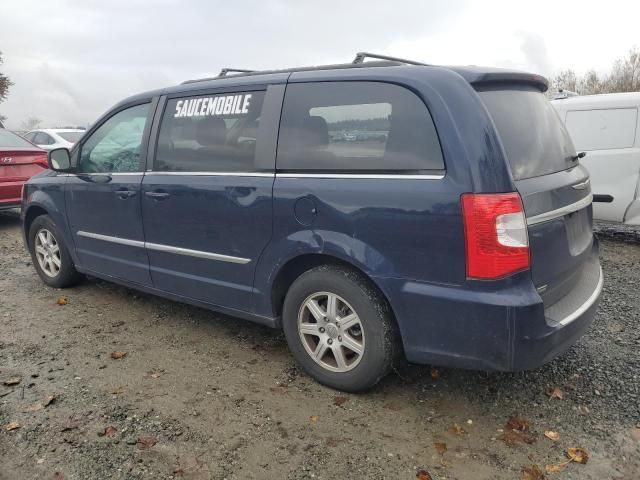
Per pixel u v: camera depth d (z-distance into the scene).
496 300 2.51
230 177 3.41
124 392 3.18
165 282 3.99
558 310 2.79
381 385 3.25
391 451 2.63
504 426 2.84
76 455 2.60
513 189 2.53
